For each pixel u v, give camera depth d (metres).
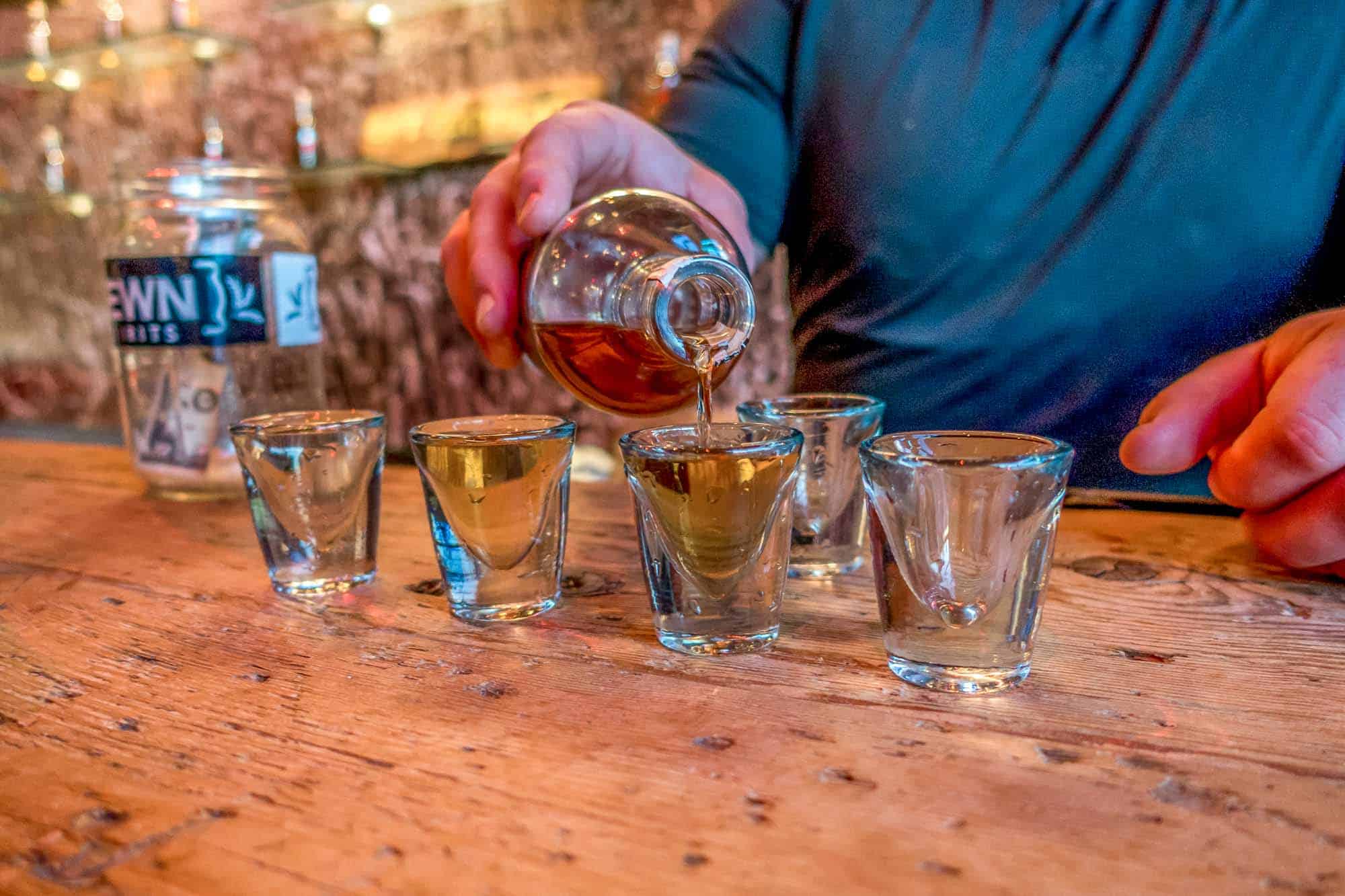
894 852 0.32
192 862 0.33
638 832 0.34
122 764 0.40
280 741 0.42
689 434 0.54
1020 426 1.05
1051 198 1.00
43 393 2.63
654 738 0.41
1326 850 0.31
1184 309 0.98
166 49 2.16
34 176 2.50
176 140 2.31
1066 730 0.40
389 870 0.32
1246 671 0.46
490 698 0.45
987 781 0.36
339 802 0.36
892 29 1.02
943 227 1.03
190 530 0.78
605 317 0.62
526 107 1.83
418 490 0.89
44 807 0.37
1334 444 0.50
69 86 2.40
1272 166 0.94
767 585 0.50
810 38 1.05
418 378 2.07
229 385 0.86
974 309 1.04
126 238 0.91
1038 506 0.43
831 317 1.11
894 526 0.44
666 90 1.69
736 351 0.59
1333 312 0.56
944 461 0.42
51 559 0.71
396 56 2.01
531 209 0.63
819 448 0.62
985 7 1.00
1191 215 0.96
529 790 0.37
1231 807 0.34
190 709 0.45
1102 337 1.00
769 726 0.42
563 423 0.57
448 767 0.39
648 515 0.50
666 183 0.82
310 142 2.10
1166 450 0.56
